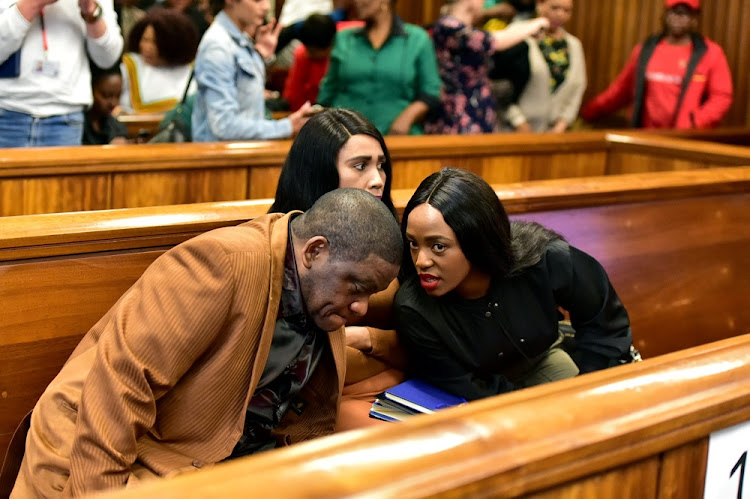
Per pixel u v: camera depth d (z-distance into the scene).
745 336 1.82
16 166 3.32
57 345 2.32
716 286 3.79
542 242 2.49
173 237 2.48
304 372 2.11
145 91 5.57
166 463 1.91
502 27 6.19
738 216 3.89
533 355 2.55
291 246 1.98
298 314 2.01
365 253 1.92
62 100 3.91
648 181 3.63
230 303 1.88
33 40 3.80
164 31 5.48
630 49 8.17
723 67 6.23
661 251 3.62
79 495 1.78
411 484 1.14
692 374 1.58
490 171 4.74
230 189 3.83
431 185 2.34
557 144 4.93
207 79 3.99
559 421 1.35
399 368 2.62
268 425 2.11
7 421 2.27
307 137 2.48
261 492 1.07
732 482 1.64
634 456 1.41
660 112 6.30
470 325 2.45
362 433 1.23
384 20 4.93
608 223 3.49
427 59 4.98
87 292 2.35
